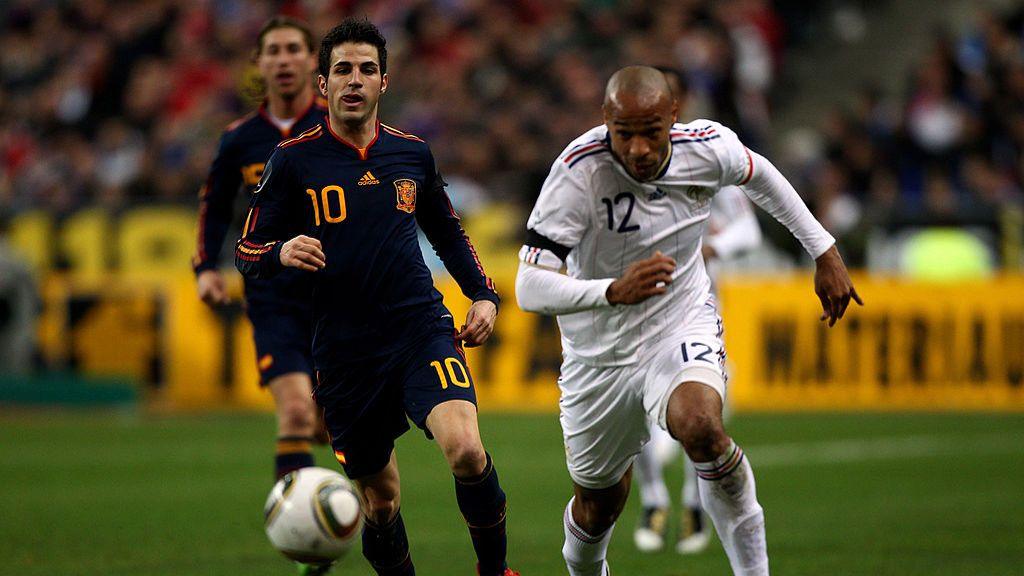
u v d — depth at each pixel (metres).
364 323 19.16
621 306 18.70
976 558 24.75
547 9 75.31
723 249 26.20
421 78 73.50
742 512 17.80
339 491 16.83
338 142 19.25
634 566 24.86
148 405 59.78
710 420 17.62
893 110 68.31
